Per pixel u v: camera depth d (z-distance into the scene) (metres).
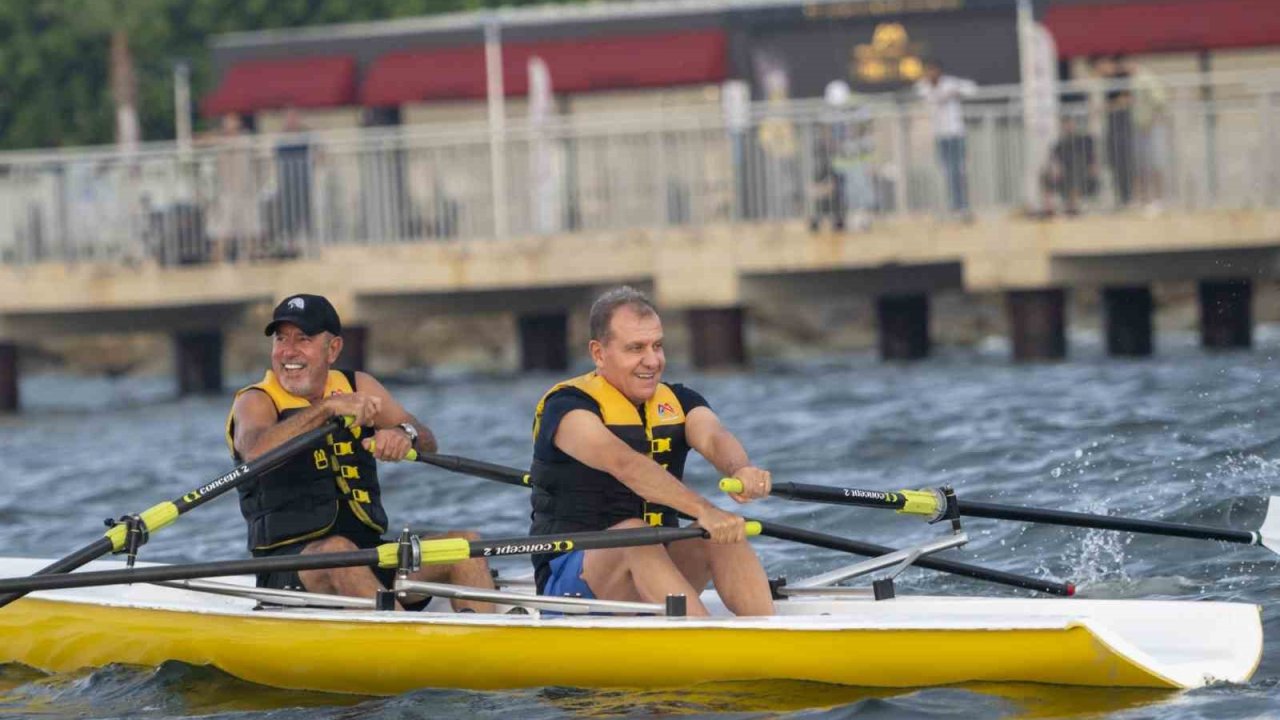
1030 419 46.38
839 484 38.53
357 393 25.77
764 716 21.59
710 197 70.81
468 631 23.70
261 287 72.38
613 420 24.03
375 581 25.73
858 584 29.31
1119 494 34.03
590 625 23.16
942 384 62.09
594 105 86.44
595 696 22.92
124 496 43.91
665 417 24.33
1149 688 21.67
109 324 78.19
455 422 58.78
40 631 26.97
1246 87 79.06
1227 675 22.00
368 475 26.27
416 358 99.25
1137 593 27.36
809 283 73.19
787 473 41.09
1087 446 39.59
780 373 73.31
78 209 73.12
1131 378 59.00
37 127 125.50
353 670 24.30
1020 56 79.19
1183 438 39.28
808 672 22.55
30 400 87.19
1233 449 37.06
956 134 68.38
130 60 120.56
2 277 73.31
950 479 37.75
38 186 73.44
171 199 72.88
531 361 84.19
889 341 81.19
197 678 25.20
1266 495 32.53
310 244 72.50
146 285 72.62
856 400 57.84
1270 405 43.84
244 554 34.53
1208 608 23.27
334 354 26.62
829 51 81.06
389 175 72.44
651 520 24.36
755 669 22.67
